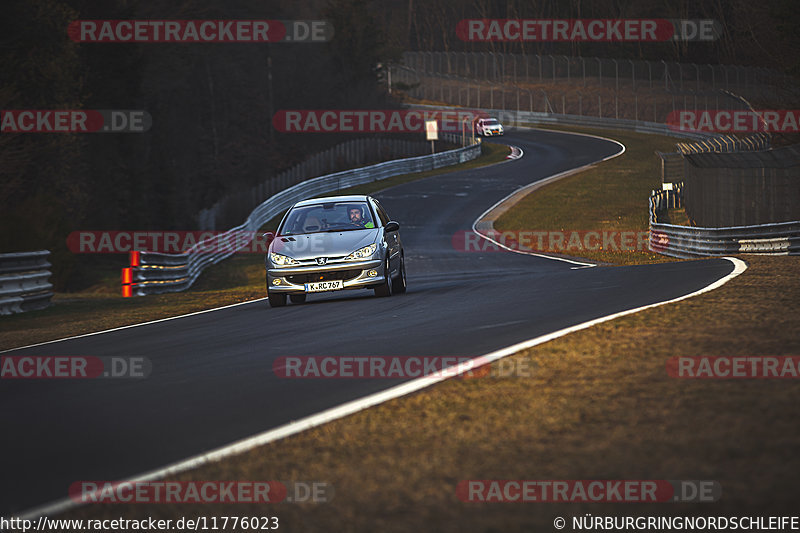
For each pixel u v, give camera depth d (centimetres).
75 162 14025
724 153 10750
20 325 5791
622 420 1917
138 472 1822
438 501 1493
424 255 12619
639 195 19712
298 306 5444
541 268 9600
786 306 3462
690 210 13238
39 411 2577
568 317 3738
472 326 3719
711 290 4194
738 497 1434
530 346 2948
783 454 1602
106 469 1862
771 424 1795
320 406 2347
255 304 5997
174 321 5188
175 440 2086
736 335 2881
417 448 1811
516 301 4631
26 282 6712
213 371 3091
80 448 2066
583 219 16488
